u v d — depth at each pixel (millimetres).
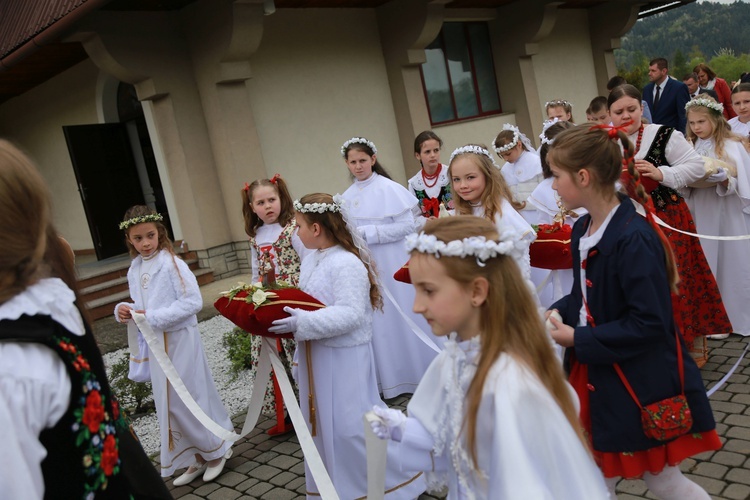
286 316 2959
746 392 3945
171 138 9477
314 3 10391
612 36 16438
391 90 11867
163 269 3842
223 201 9844
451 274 1629
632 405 2158
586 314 2301
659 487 2260
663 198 4250
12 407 1159
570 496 1460
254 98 9891
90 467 1307
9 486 1129
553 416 1503
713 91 10445
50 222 1436
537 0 13297
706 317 4340
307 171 10523
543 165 4695
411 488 3076
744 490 2947
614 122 4199
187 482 3930
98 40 8664
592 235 2266
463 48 13672
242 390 5504
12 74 11234
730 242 4824
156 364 3803
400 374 4867
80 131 11156
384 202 4883
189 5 9164
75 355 1315
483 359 1594
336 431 3051
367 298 3107
